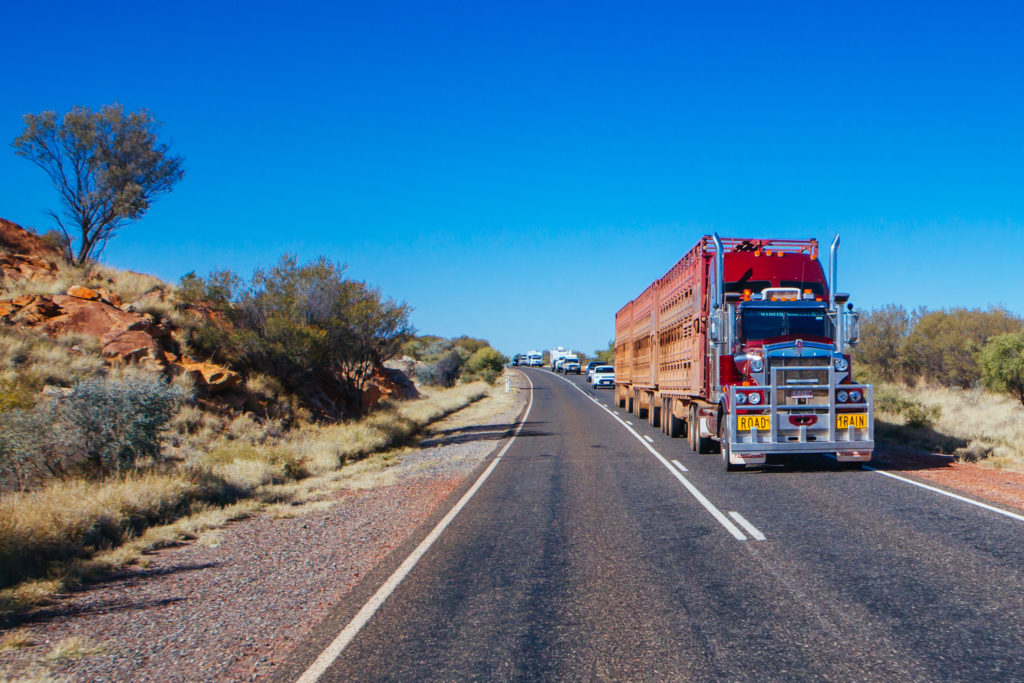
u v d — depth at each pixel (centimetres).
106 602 663
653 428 2555
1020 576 638
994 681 424
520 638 518
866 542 782
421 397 3947
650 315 2581
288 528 995
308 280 2322
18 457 1100
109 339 1861
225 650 523
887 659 460
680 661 467
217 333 2177
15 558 738
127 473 1145
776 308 1521
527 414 3347
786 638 502
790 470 1431
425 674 461
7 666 500
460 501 1141
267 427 1830
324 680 458
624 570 695
